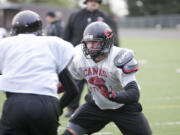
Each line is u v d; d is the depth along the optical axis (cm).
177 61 5328
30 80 1041
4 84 1042
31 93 1034
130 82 1192
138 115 1306
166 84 3484
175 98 2825
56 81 1078
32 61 1055
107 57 1254
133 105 1306
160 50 7100
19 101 1023
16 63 1053
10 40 1084
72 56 1100
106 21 2253
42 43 1081
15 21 1116
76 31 2250
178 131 1927
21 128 1035
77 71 1340
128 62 1188
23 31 1107
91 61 1280
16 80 1039
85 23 2227
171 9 19662
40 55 1065
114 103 1286
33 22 1108
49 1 19050
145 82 3612
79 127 1344
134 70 1188
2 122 1048
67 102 1122
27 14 1120
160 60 5472
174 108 2484
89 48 1233
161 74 4134
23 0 16450
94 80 1302
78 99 2205
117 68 1224
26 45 1073
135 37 11606
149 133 1306
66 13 10262
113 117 1321
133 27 18662
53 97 1063
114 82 1288
